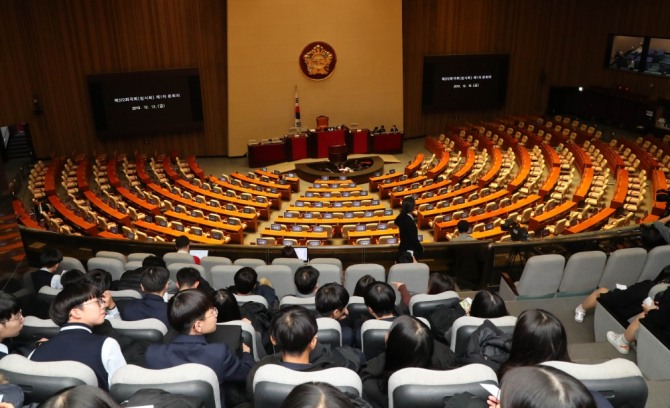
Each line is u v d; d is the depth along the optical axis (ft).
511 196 59.06
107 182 64.28
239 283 15.83
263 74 76.64
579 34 87.97
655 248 20.13
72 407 4.79
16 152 74.59
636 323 13.73
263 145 75.51
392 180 69.56
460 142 79.66
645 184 57.98
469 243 23.24
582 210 53.11
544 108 92.38
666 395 11.05
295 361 8.91
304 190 70.23
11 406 6.72
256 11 73.72
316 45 77.61
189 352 9.18
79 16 67.26
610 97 86.22
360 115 82.69
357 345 12.96
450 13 83.05
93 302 9.87
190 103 74.74
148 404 6.56
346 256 27.32
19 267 16.70
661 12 77.56
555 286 20.34
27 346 10.77
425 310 13.64
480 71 85.61
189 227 51.96
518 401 4.69
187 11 71.97
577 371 7.71
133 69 71.20
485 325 10.21
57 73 67.97
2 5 63.10
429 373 7.84
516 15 85.71
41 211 49.80
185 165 71.56
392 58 81.00
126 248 27.63
